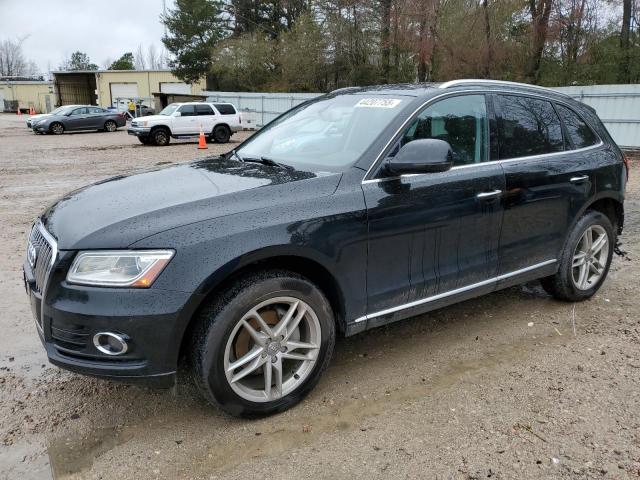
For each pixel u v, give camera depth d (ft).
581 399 10.34
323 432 9.46
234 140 82.89
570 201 13.88
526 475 8.32
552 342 12.83
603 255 15.38
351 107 12.59
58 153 61.57
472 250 12.03
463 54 75.82
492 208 12.09
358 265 10.28
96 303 8.39
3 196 32.99
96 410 10.20
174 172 11.84
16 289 16.48
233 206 9.26
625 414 9.85
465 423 9.65
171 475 8.45
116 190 10.65
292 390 9.98
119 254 8.48
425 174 11.18
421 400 10.42
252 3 155.43
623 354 12.13
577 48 79.25
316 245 9.62
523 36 77.30
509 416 9.84
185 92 182.19
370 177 10.51
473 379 11.18
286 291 9.49
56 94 200.85
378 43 100.89
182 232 8.68
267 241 9.08
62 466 8.69
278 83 125.90
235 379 9.29
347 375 11.39
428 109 11.59
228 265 8.74
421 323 13.99
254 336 9.41
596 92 56.90
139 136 72.90
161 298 8.42
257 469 8.54
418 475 8.35
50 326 8.86
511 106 13.08
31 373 11.56
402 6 78.74
